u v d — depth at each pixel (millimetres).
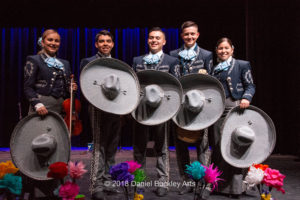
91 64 2896
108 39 3291
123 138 9219
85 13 9008
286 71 6918
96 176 3027
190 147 8586
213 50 8875
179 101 3035
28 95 2859
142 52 9195
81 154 7332
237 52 8812
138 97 2873
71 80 3186
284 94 6945
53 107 3002
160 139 3250
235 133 3012
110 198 2988
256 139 3113
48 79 2986
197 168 2217
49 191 2811
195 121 3121
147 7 8836
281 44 6938
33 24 9133
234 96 3189
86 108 9148
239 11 8695
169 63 3299
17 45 9336
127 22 9086
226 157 3037
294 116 6820
